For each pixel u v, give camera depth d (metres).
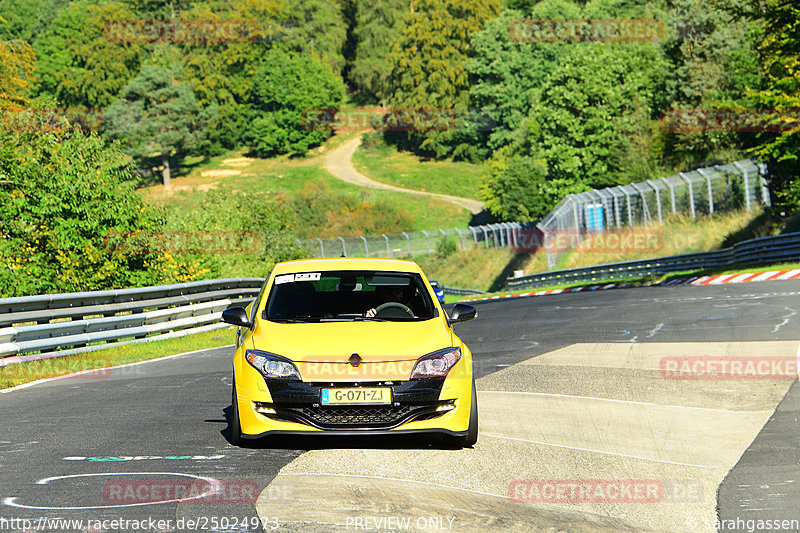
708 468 26.33
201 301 82.94
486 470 25.66
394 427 26.72
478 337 68.25
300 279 32.00
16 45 163.38
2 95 160.75
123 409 37.09
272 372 26.88
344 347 27.25
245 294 93.12
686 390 39.34
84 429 31.94
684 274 137.38
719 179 189.00
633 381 42.09
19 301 53.62
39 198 102.62
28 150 103.88
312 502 21.50
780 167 150.25
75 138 107.62
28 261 101.88
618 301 95.38
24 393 43.16
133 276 107.38
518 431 31.44
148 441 29.33
